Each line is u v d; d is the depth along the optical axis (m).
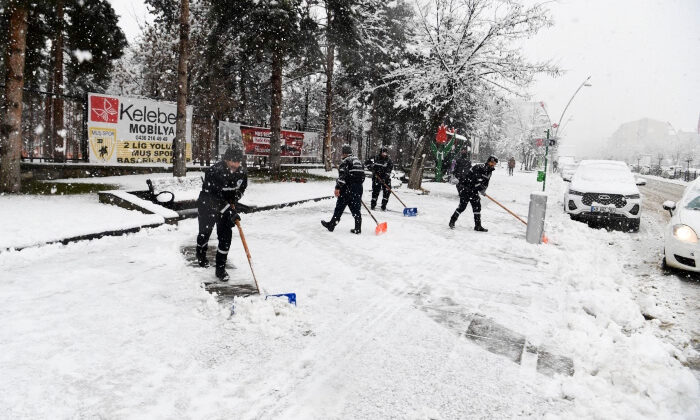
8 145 9.62
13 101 9.62
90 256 5.66
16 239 5.61
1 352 3.06
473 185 8.70
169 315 3.88
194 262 5.60
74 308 3.93
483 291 4.98
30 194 9.73
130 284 4.66
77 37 15.63
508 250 7.21
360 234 7.97
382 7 21.62
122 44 16.98
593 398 2.77
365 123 36.34
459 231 8.81
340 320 3.95
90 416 2.40
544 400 2.79
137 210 8.07
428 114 18.94
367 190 15.66
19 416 2.37
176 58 22.33
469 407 2.67
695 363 3.54
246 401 2.62
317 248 6.70
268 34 14.90
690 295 5.39
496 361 3.30
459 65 15.85
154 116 14.69
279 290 4.68
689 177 43.34
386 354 3.33
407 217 10.35
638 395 2.83
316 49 17.14
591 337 3.73
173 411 2.48
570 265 6.22
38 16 12.89
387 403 2.67
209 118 18.16
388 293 4.77
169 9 22.64
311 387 2.81
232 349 3.29
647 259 7.36
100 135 13.68
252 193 11.98
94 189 10.95
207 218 5.11
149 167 14.77
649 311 4.75
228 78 22.61
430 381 2.96
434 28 16.44
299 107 36.00
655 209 15.04
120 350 3.19
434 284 5.17
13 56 9.52
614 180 11.23
